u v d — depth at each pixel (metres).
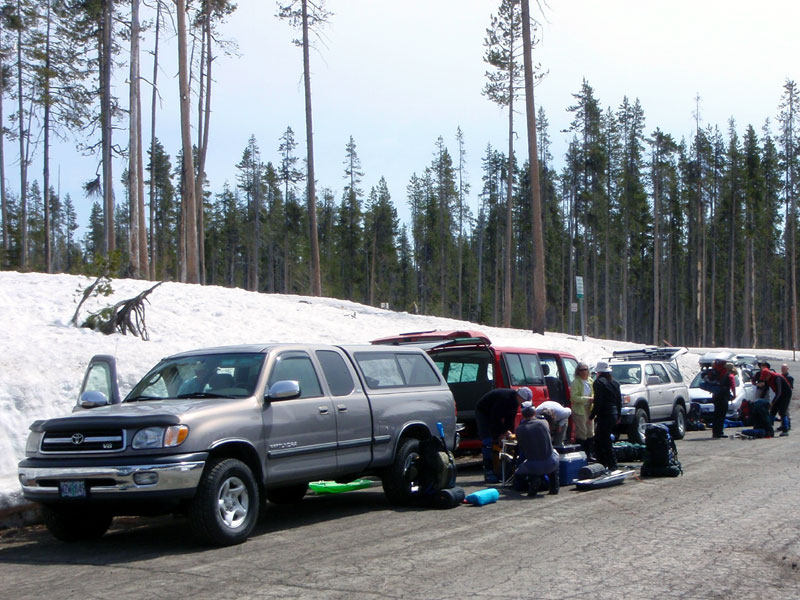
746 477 12.02
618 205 63.94
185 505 7.77
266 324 20.81
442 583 6.23
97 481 7.35
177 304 21.25
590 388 13.56
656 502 10.01
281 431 8.37
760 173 65.81
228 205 80.31
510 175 42.22
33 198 84.88
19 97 40.16
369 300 77.06
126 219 78.38
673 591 5.98
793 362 47.00
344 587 6.14
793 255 64.69
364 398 9.53
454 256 86.06
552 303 72.44
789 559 6.99
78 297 18.98
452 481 10.25
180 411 7.68
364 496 11.28
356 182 72.88
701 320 69.69
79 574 6.83
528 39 30.39
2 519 9.05
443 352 13.63
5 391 11.53
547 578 6.36
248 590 6.10
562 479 11.40
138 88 30.12
